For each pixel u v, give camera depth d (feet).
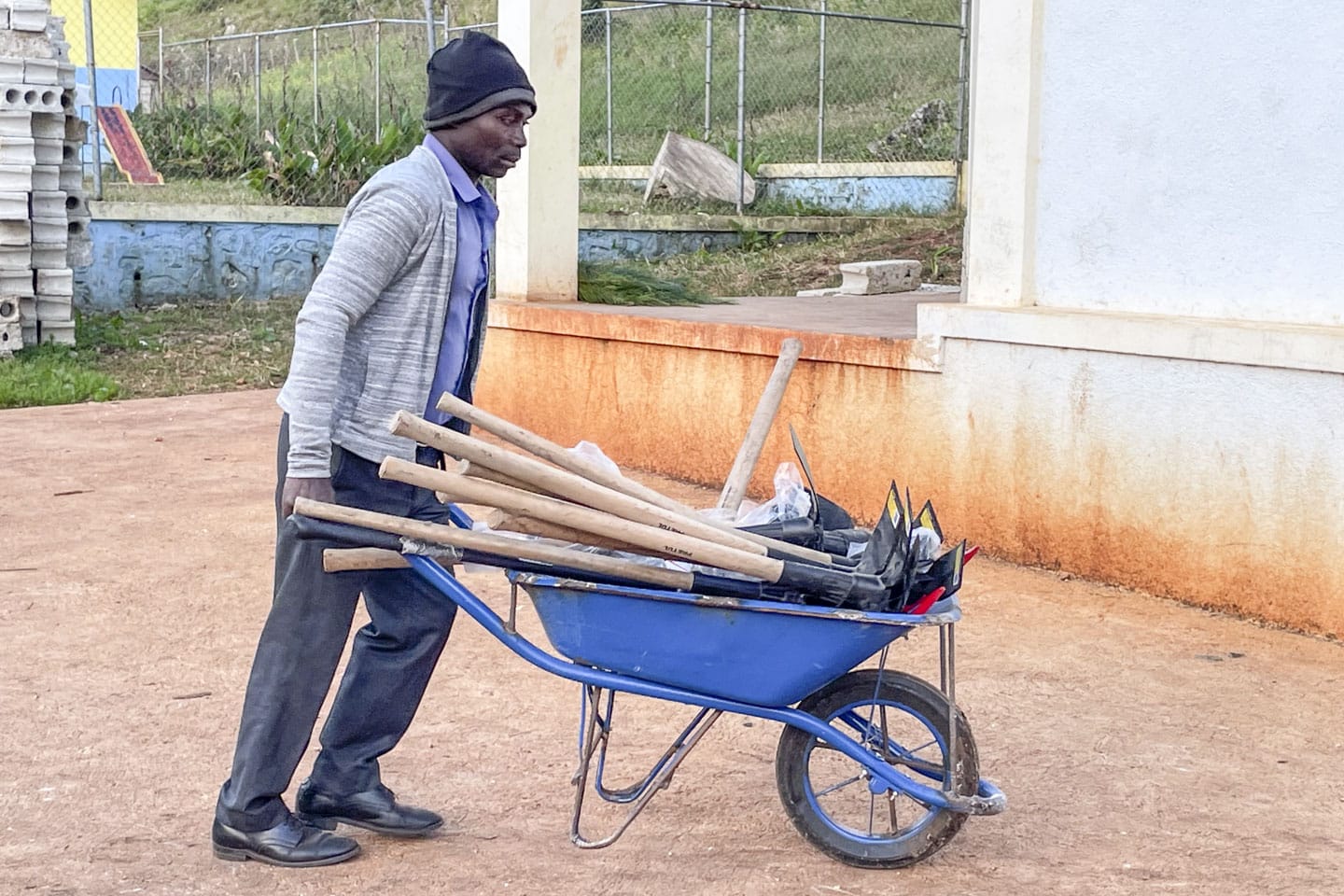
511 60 11.16
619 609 10.61
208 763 13.56
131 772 13.34
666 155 59.21
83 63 73.56
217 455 29.19
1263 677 16.24
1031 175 20.61
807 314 29.55
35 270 40.42
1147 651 17.12
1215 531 18.53
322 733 12.05
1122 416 19.38
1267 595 18.08
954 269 47.32
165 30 104.63
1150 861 11.70
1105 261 19.99
